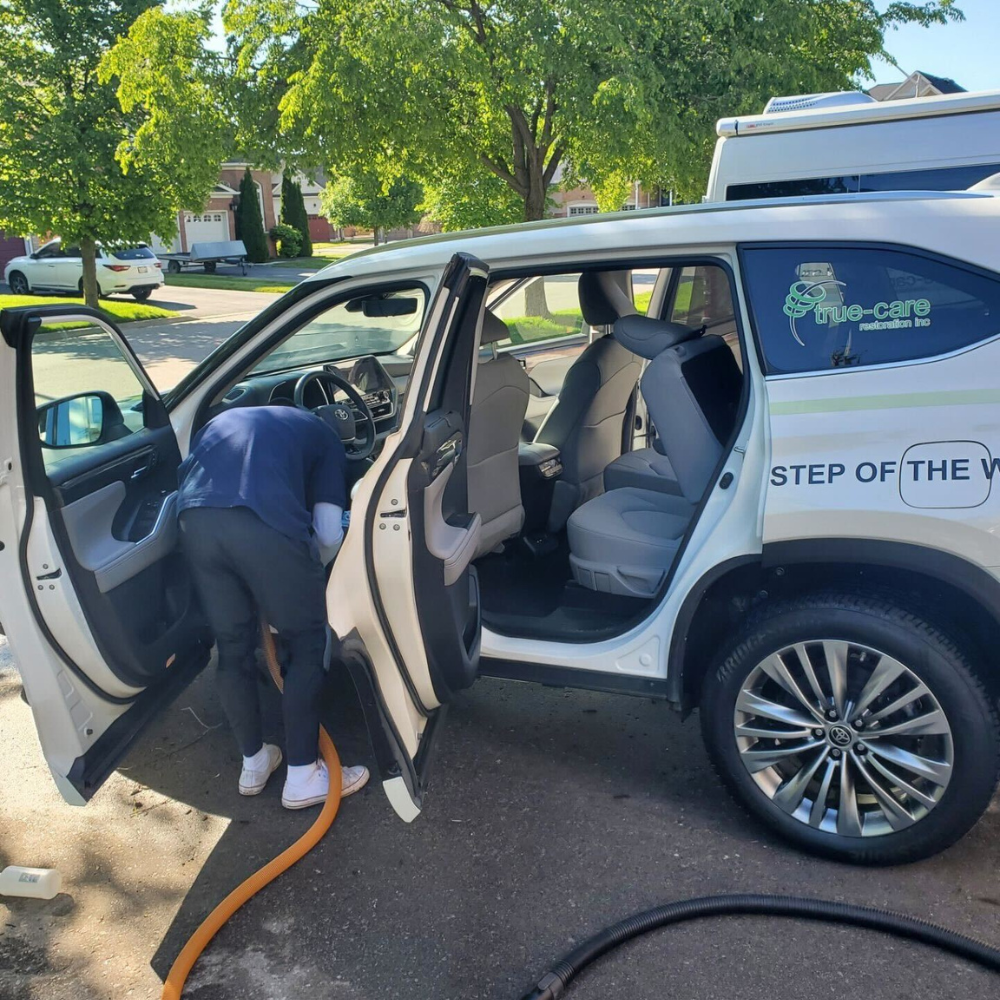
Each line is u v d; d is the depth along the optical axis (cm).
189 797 322
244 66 983
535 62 913
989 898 261
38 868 283
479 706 372
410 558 257
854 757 268
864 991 230
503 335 342
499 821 302
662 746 342
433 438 261
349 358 467
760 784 281
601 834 294
